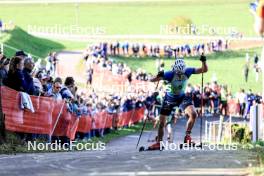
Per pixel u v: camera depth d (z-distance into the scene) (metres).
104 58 87.75
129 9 148.25
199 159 19.31
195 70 26.06
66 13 142.50
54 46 105.88
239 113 78.06
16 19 135.75
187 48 112.88
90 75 77.12
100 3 152.12
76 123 35.97
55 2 150.38
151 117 64.12
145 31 130.75
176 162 18.42
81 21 137.50
